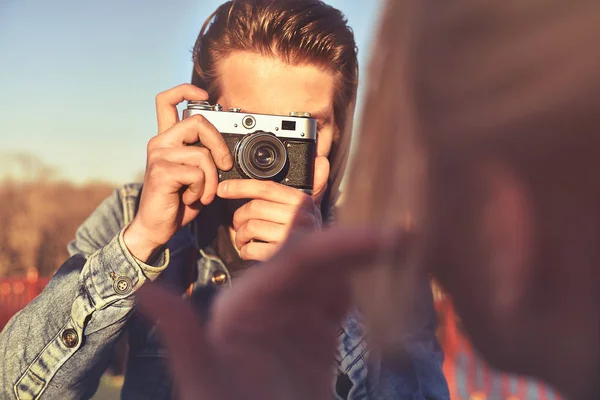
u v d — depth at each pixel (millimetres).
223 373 290
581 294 254
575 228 249
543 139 244
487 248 266
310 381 285
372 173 292
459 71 259
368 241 286
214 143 1553
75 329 1391
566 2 237
